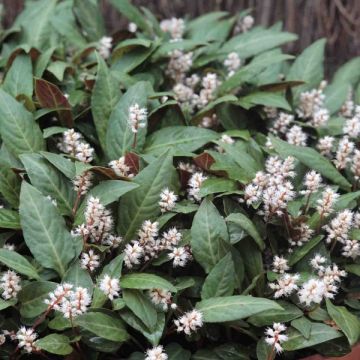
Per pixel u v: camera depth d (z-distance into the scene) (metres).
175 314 0.90
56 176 0.96
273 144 0.98
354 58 1.22
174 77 1.15
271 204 0.93
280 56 1.12
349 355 0.90
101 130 1.04
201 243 0.92
